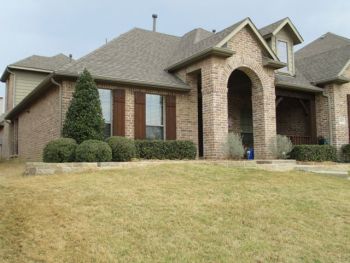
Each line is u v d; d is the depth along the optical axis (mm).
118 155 11008
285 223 6309
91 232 5348
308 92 17516
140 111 13586
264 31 17422
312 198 7906
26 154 17656
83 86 11461
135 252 4891
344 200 7930
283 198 7727
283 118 19797
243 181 9008
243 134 18344
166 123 14023
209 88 13305
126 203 6625
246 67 14180
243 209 6812
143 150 12164
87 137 11156
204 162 11633
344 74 17266
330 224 6465
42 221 5625
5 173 11039
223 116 13273
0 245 4867
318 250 5414
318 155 15055
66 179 8398
